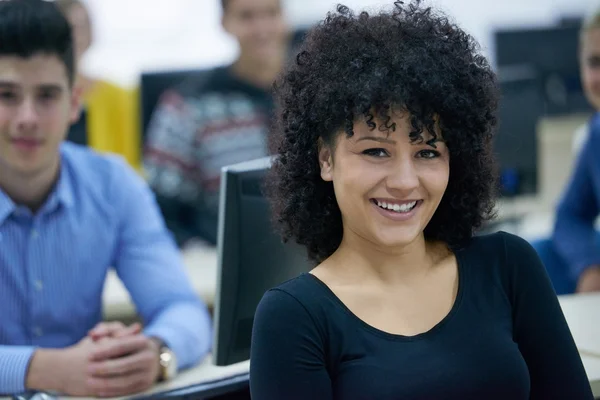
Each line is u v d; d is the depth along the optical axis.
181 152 4.48
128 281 2.70
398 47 1.55
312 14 6.78
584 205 3.72
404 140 1.54
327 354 1.53
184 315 2.53
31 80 2.34
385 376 1.50
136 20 6.47
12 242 2.53
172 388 2.18
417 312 1.60
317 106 1.58
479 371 1.55
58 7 2.41
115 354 2.22
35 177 2.50
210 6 6.55
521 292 1.70
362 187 1.55
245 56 4.58
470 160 1.66
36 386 2.22
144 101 4.55
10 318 2.54
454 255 1.72
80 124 3.92
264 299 1.57
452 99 1.54
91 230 2.64
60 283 2.58
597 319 2.53
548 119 5.14
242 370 2.40
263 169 2.05
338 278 1.62
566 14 6.44
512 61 5.13
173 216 4.45
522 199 4.76
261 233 2.04
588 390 1.69
